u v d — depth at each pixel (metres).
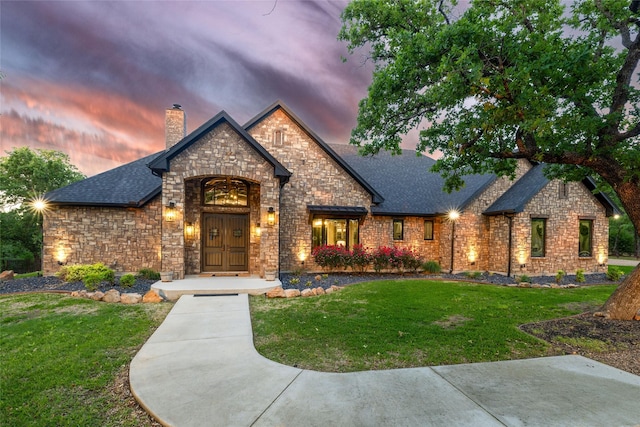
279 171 11.20
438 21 7.24
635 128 5.86
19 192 25.47
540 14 6.05
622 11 5.88
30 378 3.81
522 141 6.91
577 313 7.12
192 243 12.02
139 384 3.65
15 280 10.46
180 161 10.52
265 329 5.88
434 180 17.70
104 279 9.39
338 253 13.22
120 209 12.28
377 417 2.98
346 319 6.49
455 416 3.01
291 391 3.50
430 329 5.82
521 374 3.98
